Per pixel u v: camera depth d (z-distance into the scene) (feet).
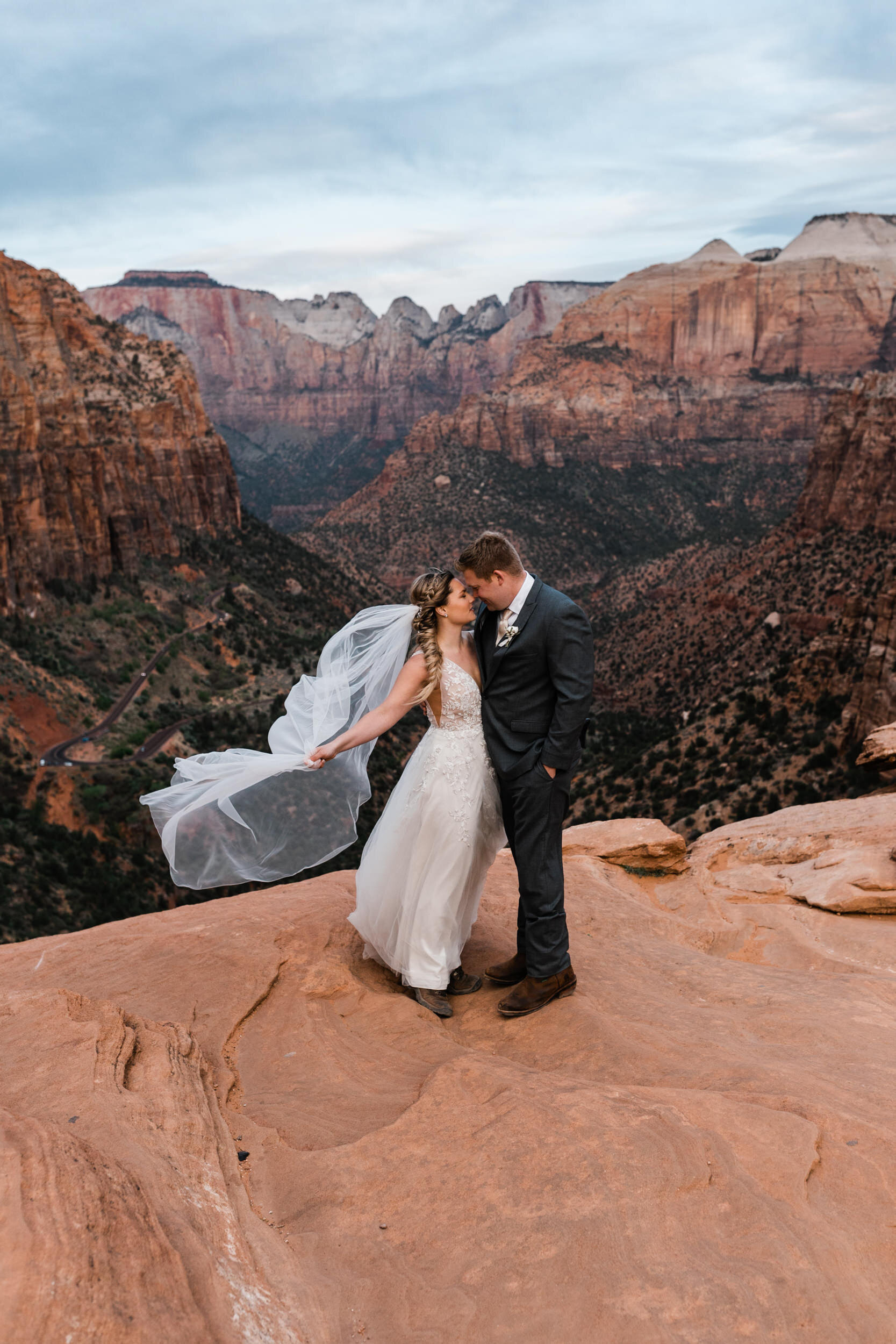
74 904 154.81
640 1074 12.30
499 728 14.30
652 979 16.49
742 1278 7.84
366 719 14.73
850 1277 7.89
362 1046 13.73
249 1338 6.83
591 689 13.82
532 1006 14.65
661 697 279.08
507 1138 10.15
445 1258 8.56
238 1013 14.38
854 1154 9.53
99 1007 12.37
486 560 13.51
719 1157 9.43
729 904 22.25
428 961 14.93
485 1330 7.60
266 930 17.24
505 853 24.20
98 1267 6.50
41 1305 6.00
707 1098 10.61
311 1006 14.71
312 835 16.16
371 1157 10.26
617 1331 7.39
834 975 16.61
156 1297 6.57
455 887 14.89
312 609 411.95
